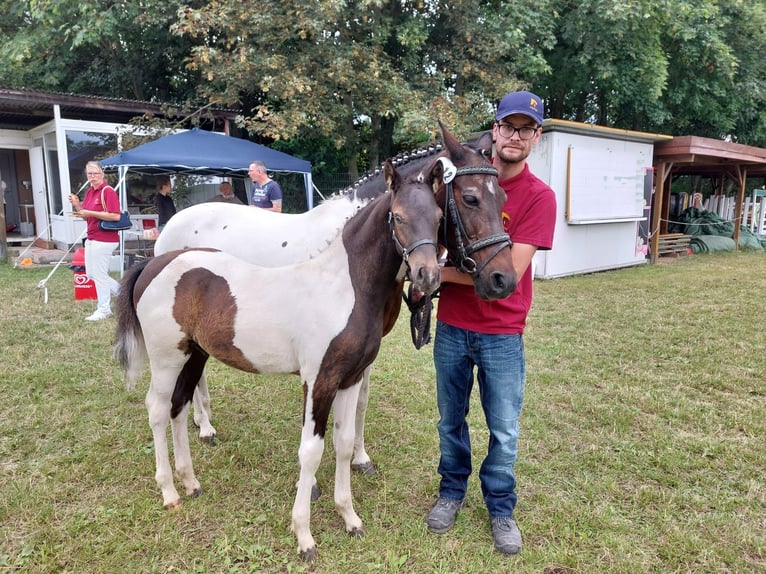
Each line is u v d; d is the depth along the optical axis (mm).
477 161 2008
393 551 2328
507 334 2246
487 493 2463
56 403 3758
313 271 2287
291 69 10094
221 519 2580
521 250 2098
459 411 2465
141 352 2586
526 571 2238
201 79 12562
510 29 10750
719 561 2279
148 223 10805
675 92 13156
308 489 2289
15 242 12039
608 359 4820
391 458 3160
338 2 9281
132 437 3320
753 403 3840
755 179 20547
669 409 3705
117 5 10875
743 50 13820
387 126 13438
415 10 11477
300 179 13328
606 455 3119
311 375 2217
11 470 2922
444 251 2201
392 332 5758
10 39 12930
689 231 13805
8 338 5129
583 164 9234
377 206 2213
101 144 10773
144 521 2537
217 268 2445
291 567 2252
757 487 2785
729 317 6230
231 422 3627
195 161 7590
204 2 10711
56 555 2287
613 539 2400
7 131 11586
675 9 11305
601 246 10000
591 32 11445
